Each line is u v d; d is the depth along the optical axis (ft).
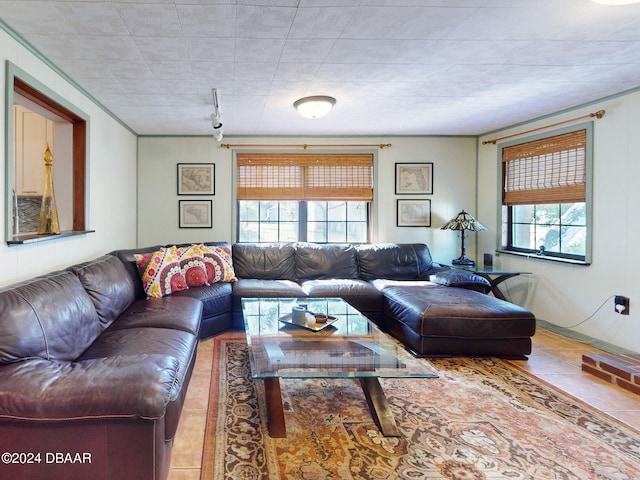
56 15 6.04
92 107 10.19
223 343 10.39
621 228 9.86
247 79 9.03
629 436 6.08
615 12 6.15
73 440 4.09
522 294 13.35
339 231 15.58
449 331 9.24
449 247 15.44
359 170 15.17
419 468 5.24
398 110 11.81
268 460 5.39
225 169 14.76
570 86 9.65
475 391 7.67
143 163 14.43
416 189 15.29
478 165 15.34
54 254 8.18
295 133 14.71
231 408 6.88
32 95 7.70
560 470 5.22
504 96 10.46
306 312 8.22
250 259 13.55
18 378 4.27
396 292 11.05
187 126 13.38
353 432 6.15
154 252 10.93
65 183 9.62
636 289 9.49
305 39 7.03
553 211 12.32
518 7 5.99
